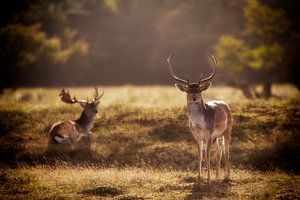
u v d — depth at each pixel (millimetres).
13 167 26156
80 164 26453
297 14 90250
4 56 59438
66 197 19672
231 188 20609
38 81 69875
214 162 26188
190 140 28688
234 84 54344
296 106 32375
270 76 64875
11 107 33812
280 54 64375
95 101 29375
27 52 61406
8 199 19578
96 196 19781
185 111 31656
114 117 31500
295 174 24797
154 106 33594
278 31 68000
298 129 29750
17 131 30438
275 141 28438
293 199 19078
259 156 26875
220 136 22188
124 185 21000
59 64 71250
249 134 29141
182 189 20500
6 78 61125
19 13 69188
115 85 85875
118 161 27016
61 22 76438
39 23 69625
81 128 28766
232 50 66250
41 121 31625
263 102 33469
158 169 25312
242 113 31297
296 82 69875
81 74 85500
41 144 28688
